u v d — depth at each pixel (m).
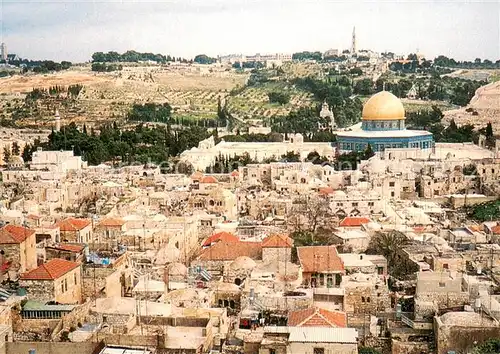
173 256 149.50
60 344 90.56
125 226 176.62
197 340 92.38
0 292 111.06
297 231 184.00
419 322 109.44
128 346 89.50
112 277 124.25
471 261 154.50
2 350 91.19
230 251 147.50
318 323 97.06
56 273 113.44
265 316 106.19
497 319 105.44
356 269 140.38
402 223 194.12
